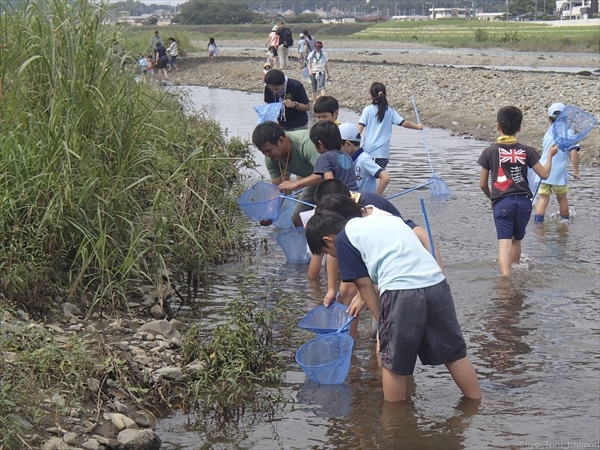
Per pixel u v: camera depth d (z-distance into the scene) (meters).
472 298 6.77
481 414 4.74
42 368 4.61
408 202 10.38
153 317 6.06
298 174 7.50
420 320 4.64
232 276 7.36
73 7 6.49
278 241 7.78
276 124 7.18
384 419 4.69
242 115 20.09
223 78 33.66
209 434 4.50
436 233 8.88
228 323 5.46
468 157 13.97
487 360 5.51
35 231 5.88
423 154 14.35
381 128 9.45
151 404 4.79
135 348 5.32
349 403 4.91
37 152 6.14
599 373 5.29
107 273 6.05
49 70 6.21
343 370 5.12
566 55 48.78
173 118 9.68
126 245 6.38
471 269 7.57
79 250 5.84
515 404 4.86
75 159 6.17
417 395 5.02
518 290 6.98
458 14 182.38
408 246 4.69
